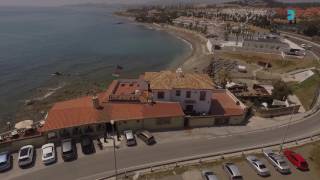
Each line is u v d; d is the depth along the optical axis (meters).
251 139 51.00
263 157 45.19
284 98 71.69
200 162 43.56
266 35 166.38
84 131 50.72
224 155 45.50
